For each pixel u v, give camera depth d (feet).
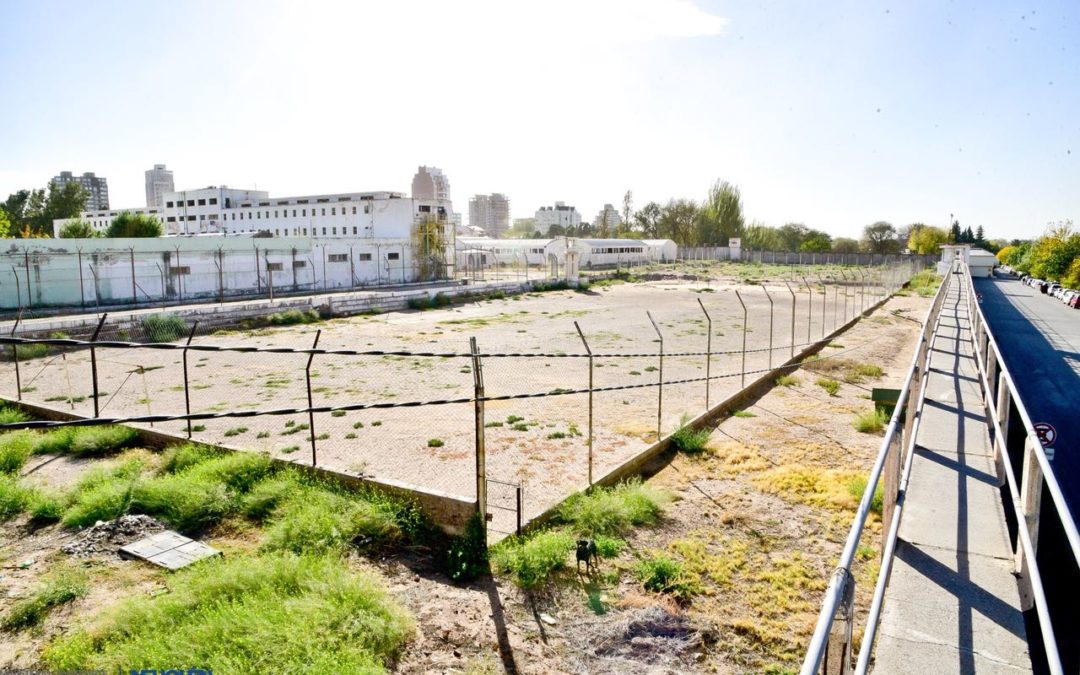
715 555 26.61
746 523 29.68
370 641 19.56
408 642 20.17
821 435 43.57
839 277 201.46
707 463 38.17
